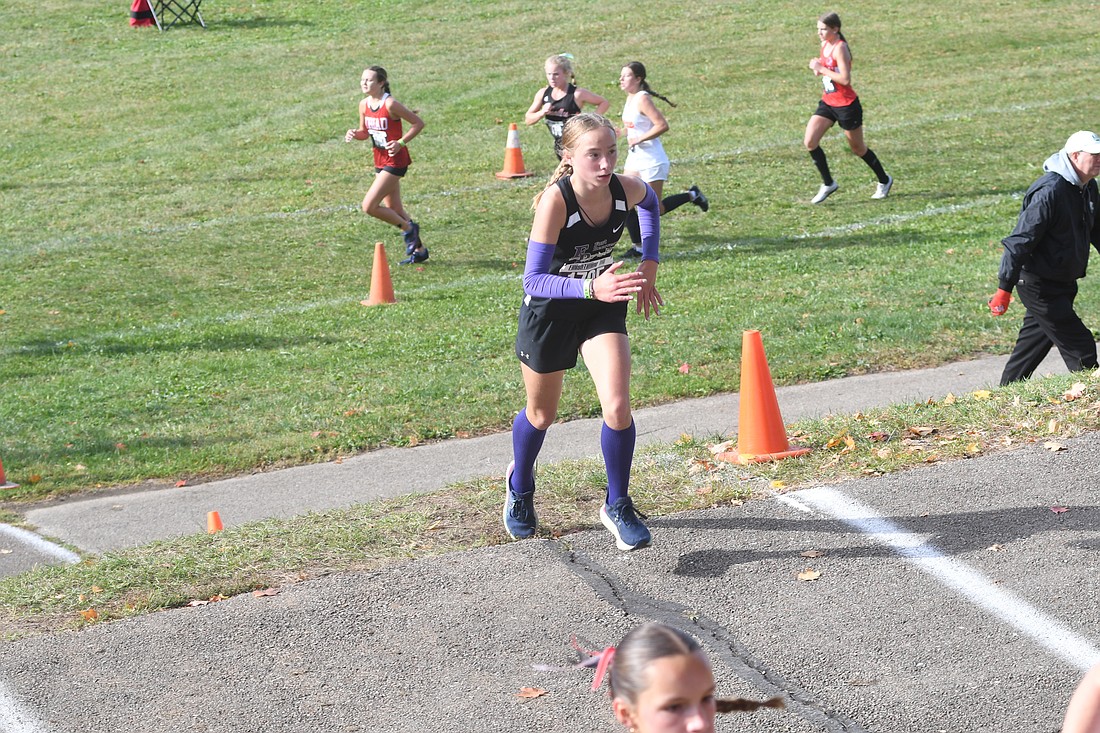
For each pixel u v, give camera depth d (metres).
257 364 22.30
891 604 9.43
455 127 44.66
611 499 10.34
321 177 38.81
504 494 11.91
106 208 36.12
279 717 8.27
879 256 27.58
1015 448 12.22
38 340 24.67
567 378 20.00
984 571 9.84
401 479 16.08
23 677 8.79
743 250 29.16
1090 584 9.55
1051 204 15.09
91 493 16.69
